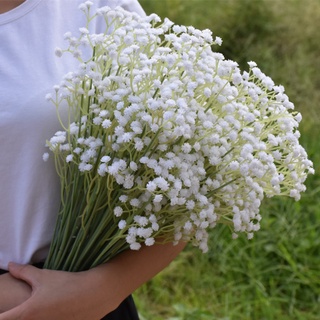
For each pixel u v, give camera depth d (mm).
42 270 1174
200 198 1068
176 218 1118
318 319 2793
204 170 1077
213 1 4559
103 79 1112
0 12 1225
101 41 1098
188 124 1062
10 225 1232
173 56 1077
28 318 1108
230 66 1113
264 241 3082
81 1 1285
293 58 4254
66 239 1177
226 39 4383
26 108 1170
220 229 3178
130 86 1090
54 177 1225
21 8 1214
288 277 2979
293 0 4578
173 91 1056
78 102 1115
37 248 1236
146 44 1099
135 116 1060
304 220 3209
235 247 3127
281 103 1151
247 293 2928
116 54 1078
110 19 1279
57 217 1205
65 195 1214
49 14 1235
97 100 1112
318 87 4102
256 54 4270
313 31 4406
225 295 2889
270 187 1176
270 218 3211
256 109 1171
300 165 1174
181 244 1312
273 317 2787
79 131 1104
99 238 1154
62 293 1137
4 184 1202
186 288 3004
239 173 1116
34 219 1229
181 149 1066
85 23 1272
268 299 2832
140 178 1083
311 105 3936
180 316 2691
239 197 1124
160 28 1134
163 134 1054
